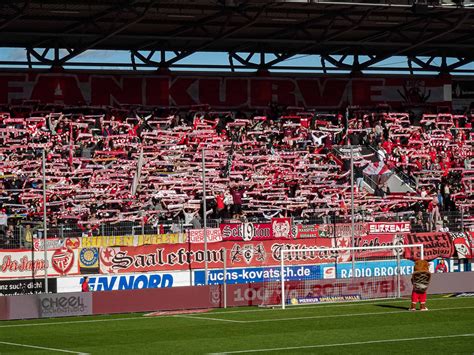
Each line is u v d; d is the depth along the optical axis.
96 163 47.47
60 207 43.62
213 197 44.91
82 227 39.81
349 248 35.72
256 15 46.28
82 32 49.91
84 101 51.81
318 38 53.06
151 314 32.41
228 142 51.06
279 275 40.28
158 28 50.84
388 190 49.75
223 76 54.75
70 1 44.38
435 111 58.41
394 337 25.44
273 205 47.38
